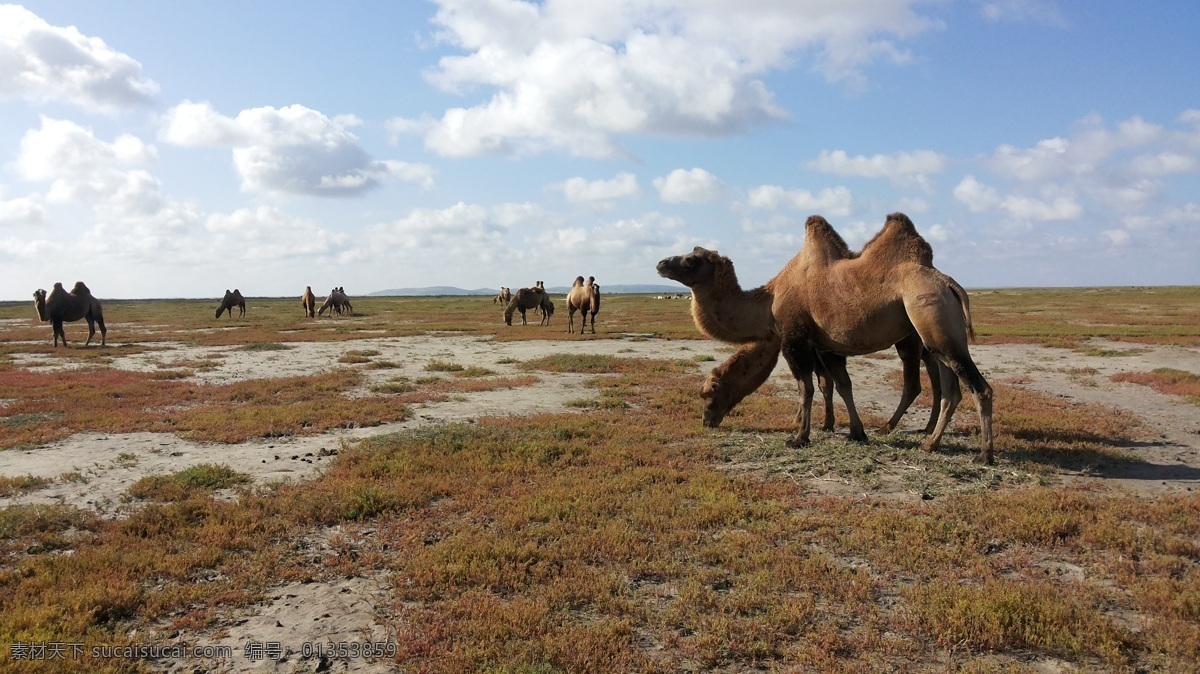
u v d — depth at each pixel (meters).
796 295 9.97
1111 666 4.20
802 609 4.91
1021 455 9.16
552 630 4.68
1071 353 23.14
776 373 18.97
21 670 4.12
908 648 4.43
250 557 6.07
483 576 5.49
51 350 26.23
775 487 7.80
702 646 4.50
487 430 10.86
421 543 6.30
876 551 5.99
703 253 10.91
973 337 8.80
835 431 11.23
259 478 8.64
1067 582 5.38
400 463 8.81
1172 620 4.64
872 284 9.15
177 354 25.17
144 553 5.99
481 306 78.12
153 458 9.84
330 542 6.36
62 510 7.16
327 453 9.94
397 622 4.89
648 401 14.38
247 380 18.16
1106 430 10.86
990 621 4.59
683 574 5.64
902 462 8.81
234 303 54.03
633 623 4.85
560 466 8.88
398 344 28.86
